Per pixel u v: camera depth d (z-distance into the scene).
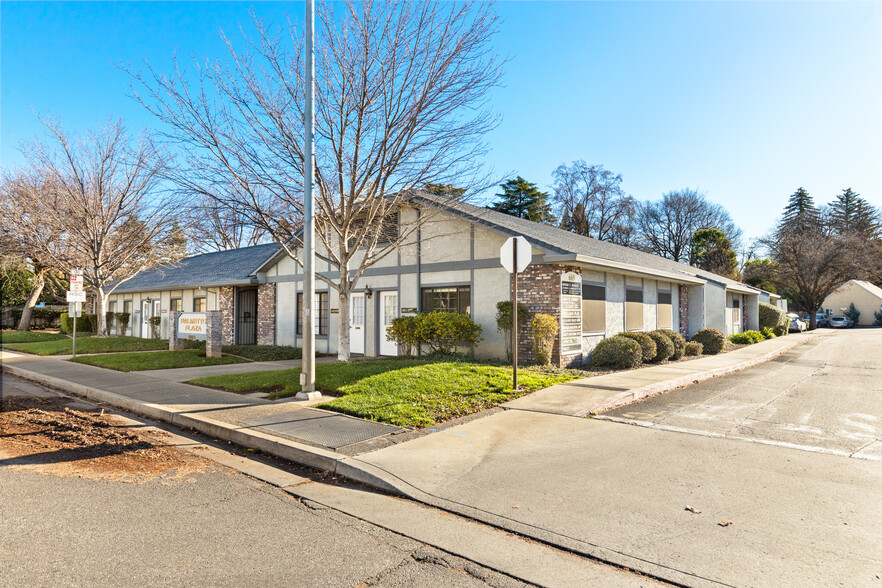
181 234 25.42
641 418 7.79
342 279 12.36
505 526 4.26
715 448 6.25
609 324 15.81
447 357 12.85
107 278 24.20
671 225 57.16
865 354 18.95
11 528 4.19
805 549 3.78
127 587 3.29
